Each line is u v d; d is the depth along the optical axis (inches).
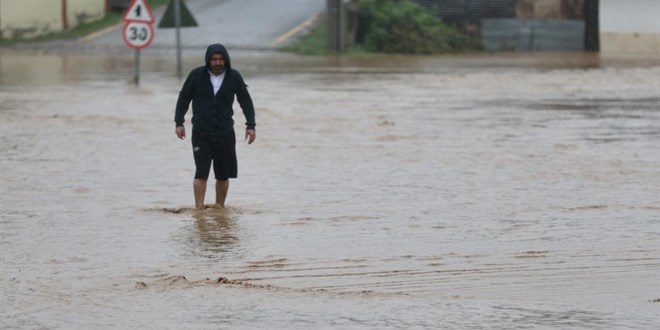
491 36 4909.0
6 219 988.6
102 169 1282.0
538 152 1439.5
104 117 1812.3
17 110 1925.4
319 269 796.0
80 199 1091.9
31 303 695.1
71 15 5000.0
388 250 861.2
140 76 2856.8
